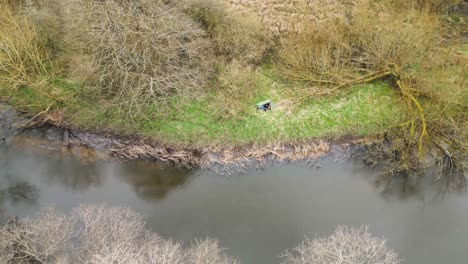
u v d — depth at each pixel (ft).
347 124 74.64
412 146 70.38
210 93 78.38
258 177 68.95
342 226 61.16
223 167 70.28
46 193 66.03
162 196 66.28
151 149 72.08
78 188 67.10
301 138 73.26
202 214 63.46
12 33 76.84
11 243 51.85
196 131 73.82
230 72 77.10
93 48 72.13
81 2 71.72
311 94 77.92
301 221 62.39
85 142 74.02
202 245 55.36
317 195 66.28
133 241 54.44
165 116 75.72
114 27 70.59
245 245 59.36
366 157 71.31
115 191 66.85
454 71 78.02
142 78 72.74
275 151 71.82
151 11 71.36
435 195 66.90
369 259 52.11
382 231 61.16
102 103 76.74
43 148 73.36
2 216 61.87
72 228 55.57
